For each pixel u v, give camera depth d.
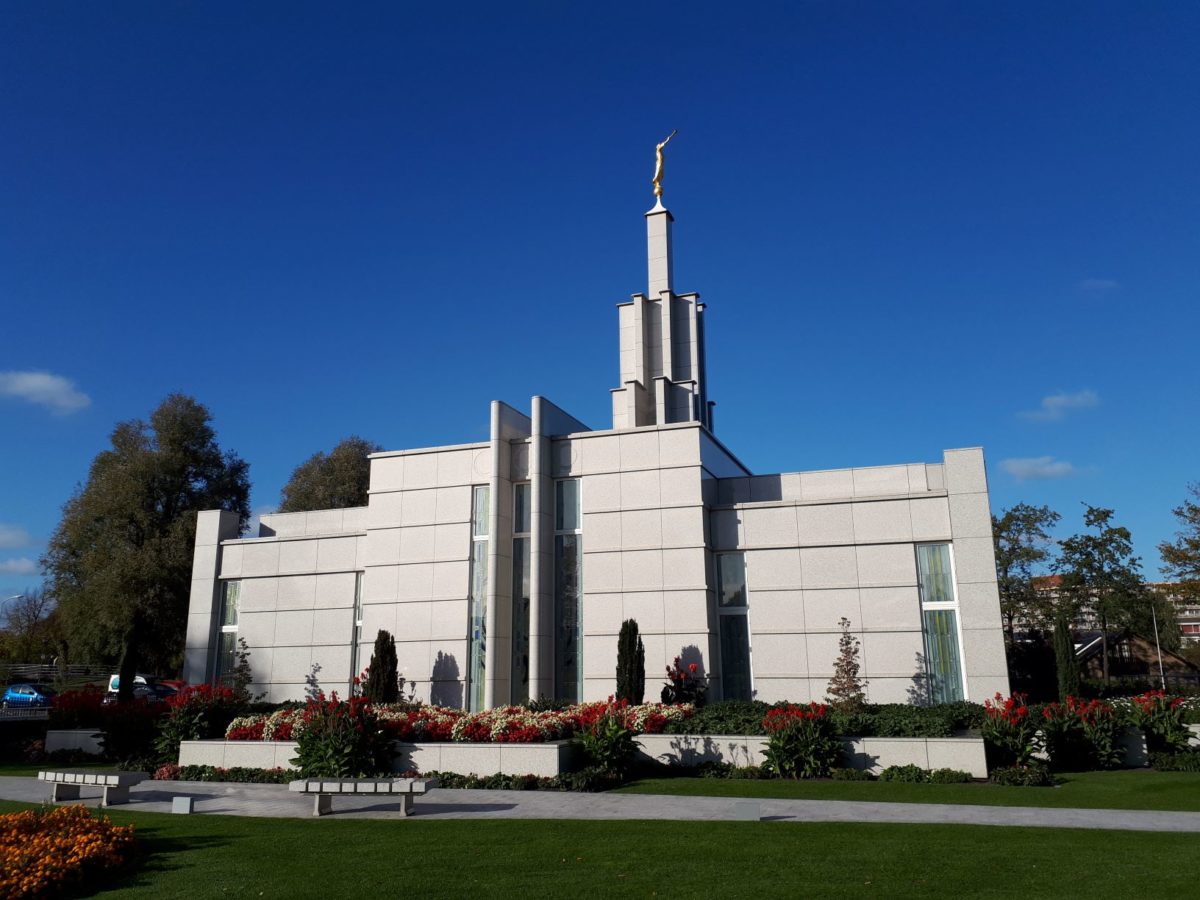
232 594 31.88
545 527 26.23
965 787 16.22
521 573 26.58
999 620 22.27
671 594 24.67
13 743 25.83
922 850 10.80
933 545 23.59
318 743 17.97
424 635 26.78
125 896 9.48
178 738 21.11
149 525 48.62
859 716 18.94
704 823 12.95
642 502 25.64
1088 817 13.30
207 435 53.66
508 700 25.58
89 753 23.33
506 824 13.17
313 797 16.56
